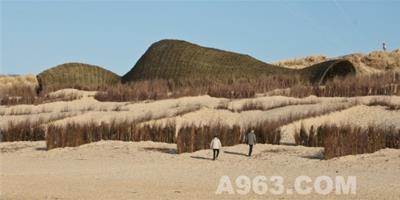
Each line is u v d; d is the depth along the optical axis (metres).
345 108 48.91
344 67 90.25
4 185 22.28
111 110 58.44
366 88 61.72
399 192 20.69
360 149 30.97
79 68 105.88
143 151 34.66
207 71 96.06
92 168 28.73
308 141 36.66
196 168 28.41
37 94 82.38
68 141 36.97
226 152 33.94
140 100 67.75
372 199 19.23
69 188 21.55
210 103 59.50
